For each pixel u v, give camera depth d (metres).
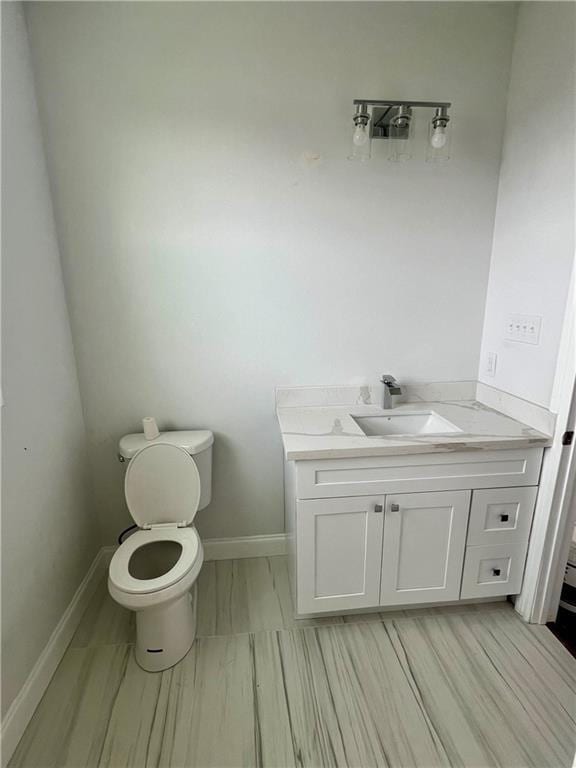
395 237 1.86
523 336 1.71
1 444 1.28
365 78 1.68
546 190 1.55
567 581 1.96
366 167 1.77
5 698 1.25
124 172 1.68
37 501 1.48
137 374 1.89
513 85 1.71
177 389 1.93
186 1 1.56
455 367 2.04
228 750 1.27
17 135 1.43
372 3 1.62
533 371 1.67
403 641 1.64
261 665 1.54
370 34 1.65
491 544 1.68
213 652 1.60
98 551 2.05
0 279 1.31
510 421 1.76
